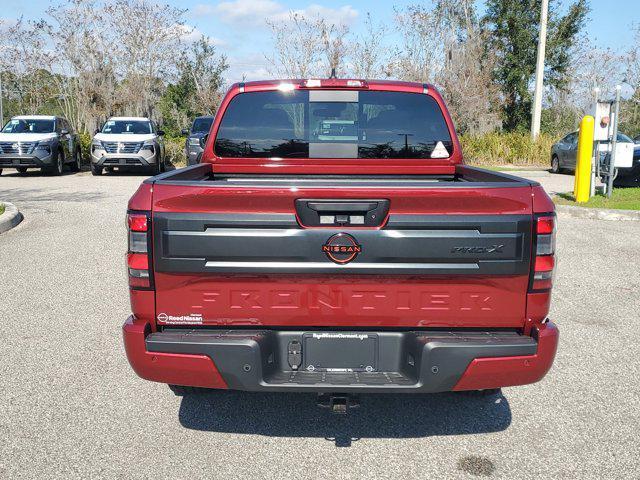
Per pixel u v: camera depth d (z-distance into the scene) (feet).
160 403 13.71
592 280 24.18
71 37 90.94
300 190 10.15
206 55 107.45
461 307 10.55
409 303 10.54
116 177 66.08
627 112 120.26
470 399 14.08
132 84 96.48
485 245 10.29
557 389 14.55
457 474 10.94
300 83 14.76
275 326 10.78
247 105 14.93
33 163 64.54
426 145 15.15
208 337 10.47
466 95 90.38
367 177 15.26
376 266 10.32
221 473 10.94
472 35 93.15
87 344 17.11
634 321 19.36
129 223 10.45
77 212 40.27
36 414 13.08
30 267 25.71
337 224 10.34
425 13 89.81
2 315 19.53
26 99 96.27
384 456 11.57
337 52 87.30
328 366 10.89
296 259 10.35
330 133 15.03
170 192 10.27
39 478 10.70
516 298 10.55
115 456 11.48
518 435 12.38
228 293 10.53
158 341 10.36
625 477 10.84
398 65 90.94
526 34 104.63
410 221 10.25
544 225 10.41
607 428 12.65
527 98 106.83
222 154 15.08
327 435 12.39
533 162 82.84
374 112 14.99
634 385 14.74
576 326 18.90
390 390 10.39
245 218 10.27
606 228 35.65
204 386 10.55
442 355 10.23
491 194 10.19
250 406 13.67
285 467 11.16
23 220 37.24
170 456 11.51
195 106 104.73
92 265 26.05
